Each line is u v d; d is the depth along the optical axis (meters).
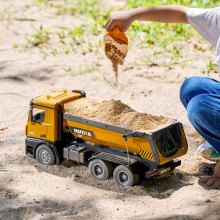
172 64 7.19
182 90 4.86
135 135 4.53
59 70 7.17
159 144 4.52
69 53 7.72
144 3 8.95
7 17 9.21
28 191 4.63
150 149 4.52
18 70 7.18
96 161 4.76
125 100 6.36
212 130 4.52
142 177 4.71
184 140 4.73
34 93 6.59
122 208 4.36
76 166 4.99
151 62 7.31
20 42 8.19
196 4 8.64
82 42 8.07
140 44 7.89
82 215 4.27
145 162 4.62
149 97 6.43
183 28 8.25
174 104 6.24
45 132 4.99
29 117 5.07
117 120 4.71
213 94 4.64
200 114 4.50
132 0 9.23
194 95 4.77
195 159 5.09
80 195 4.57
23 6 9.77
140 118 4.67
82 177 4.83
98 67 7.23
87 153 4.87
